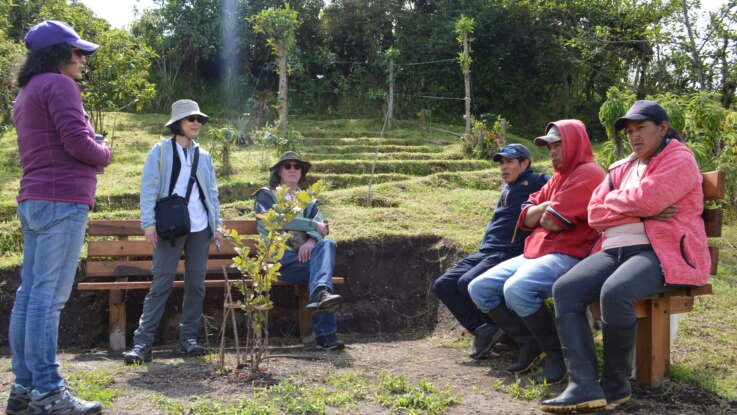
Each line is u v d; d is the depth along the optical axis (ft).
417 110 75.77
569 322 11.35
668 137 11.94
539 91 81.51
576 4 78.02
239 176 35.04
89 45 11.12
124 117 57.72
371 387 12.26
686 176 11.29
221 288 19.83
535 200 14.69
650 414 11.02
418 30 80.07
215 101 77.77
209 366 13.80
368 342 18.22
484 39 78.59
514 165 15.58
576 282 11.57
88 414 10.42
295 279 17.04
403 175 37.68
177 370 13.43
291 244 17.11
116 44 44.60
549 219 13.39
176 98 75.05
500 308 13.71
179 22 77.20
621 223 11.79
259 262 13.21
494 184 34.65
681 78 67.26
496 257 15.07
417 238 21.58
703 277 11.39
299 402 11.16
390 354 15.48
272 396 11.57
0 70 34.27
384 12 82.38
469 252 19.56
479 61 79.05
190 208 15.38
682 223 11.43
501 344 15.70
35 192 10.53
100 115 46.01
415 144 54.54
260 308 13.16
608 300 10.96
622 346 11.10
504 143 46.60
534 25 79.25
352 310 20.16
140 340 14.67
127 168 36.60
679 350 14.55
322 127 62.28
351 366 13.97
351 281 20.65
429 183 33.19
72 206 10.68
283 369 13.48
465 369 13.88
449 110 78.48
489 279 13.75
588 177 13.44
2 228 22.57
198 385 12.30
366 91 77.51
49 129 10.61
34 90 10.58
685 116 25.48
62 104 10.44
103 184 31.91
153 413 10.61
